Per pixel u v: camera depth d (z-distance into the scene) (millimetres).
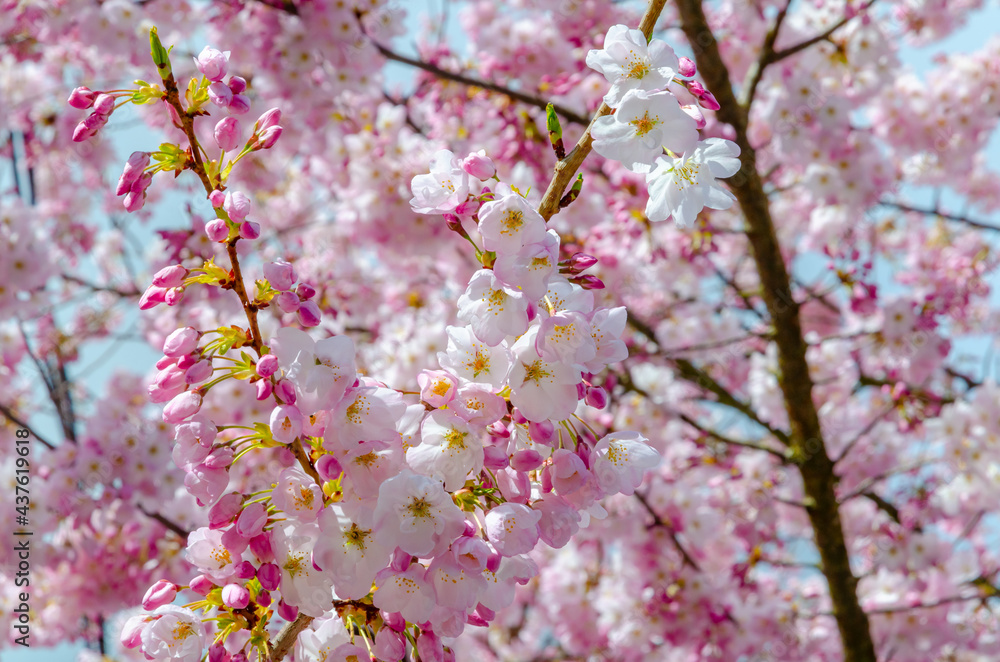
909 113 6422
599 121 1683
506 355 1692
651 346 6309
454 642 6727
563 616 6191
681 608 5262
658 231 5465
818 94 5414
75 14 5098
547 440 1659
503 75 5637
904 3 6004
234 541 1656
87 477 4215
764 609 5305
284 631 1833
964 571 6219
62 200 6797
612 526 5488
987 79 6301
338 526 1634
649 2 1768
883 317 5555
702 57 4762
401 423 1668
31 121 6344
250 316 1705
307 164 6113
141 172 1656
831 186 5477
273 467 4086
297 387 1614
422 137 5570
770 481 5773
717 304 6551
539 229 1620
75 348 6238
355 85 5250
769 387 6395
